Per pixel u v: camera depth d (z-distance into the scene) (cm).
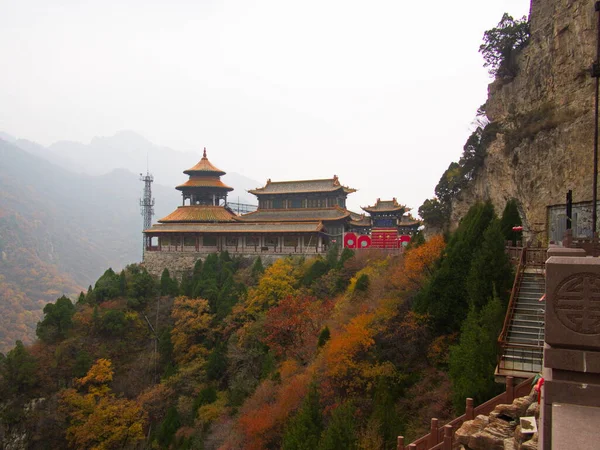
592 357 751
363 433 2758
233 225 8700
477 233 3425
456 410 2362
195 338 6506
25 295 16025
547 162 4488
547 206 4406
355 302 4666
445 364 3159
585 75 4212
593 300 757
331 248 7562
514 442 1488
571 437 740
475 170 6309
